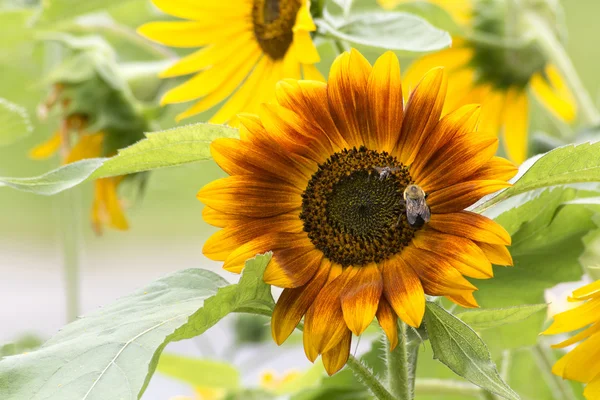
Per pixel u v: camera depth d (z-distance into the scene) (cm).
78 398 90
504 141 128
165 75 113
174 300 97
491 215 105
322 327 95
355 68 98
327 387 114
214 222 98
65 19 128
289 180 99
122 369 91
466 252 94
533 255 106
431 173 97
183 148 97
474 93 127
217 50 113
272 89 112
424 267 95
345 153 99
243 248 97
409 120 98
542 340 117
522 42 126
